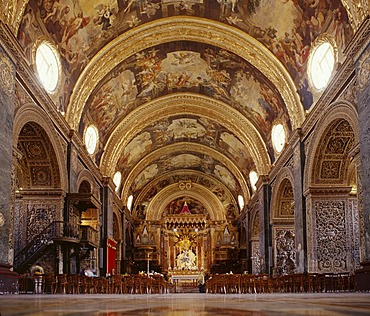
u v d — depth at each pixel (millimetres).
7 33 14492
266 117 28641
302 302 6426
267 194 30797
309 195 21266
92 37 22234
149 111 31469
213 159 42094
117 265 37250
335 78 17656
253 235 37938
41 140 19344
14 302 6684
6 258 14336
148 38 24094
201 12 23047
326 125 19031
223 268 46500
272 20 21438
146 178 45844
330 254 20828
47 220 20516
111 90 26984
